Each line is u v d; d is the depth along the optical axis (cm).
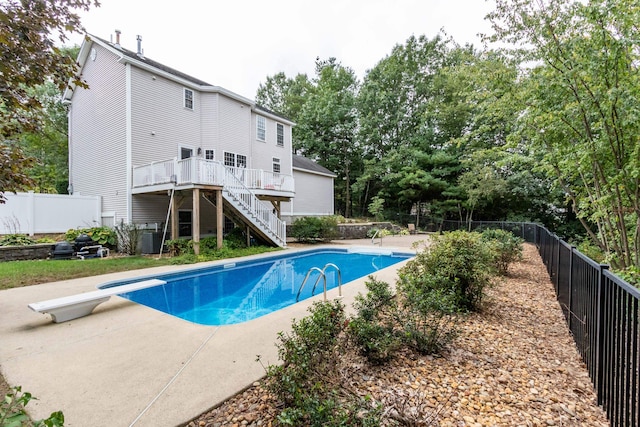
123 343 326
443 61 2394
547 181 1600
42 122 341
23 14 221
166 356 295
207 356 295
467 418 200
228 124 1378
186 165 952
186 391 234
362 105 2516
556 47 441
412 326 299
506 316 405
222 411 211
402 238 1703
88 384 244
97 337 343
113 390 235
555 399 228
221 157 1343
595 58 402
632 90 394
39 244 889
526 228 1475
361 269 937
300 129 2622
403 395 223
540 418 205
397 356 285
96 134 1237
